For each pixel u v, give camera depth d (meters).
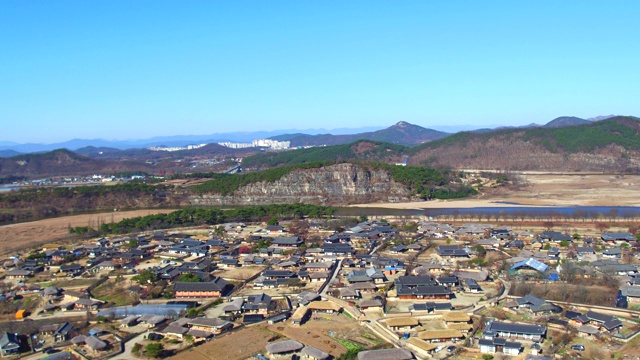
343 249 144.88
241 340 86.19
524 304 97.38
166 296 110.69
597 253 137.38
